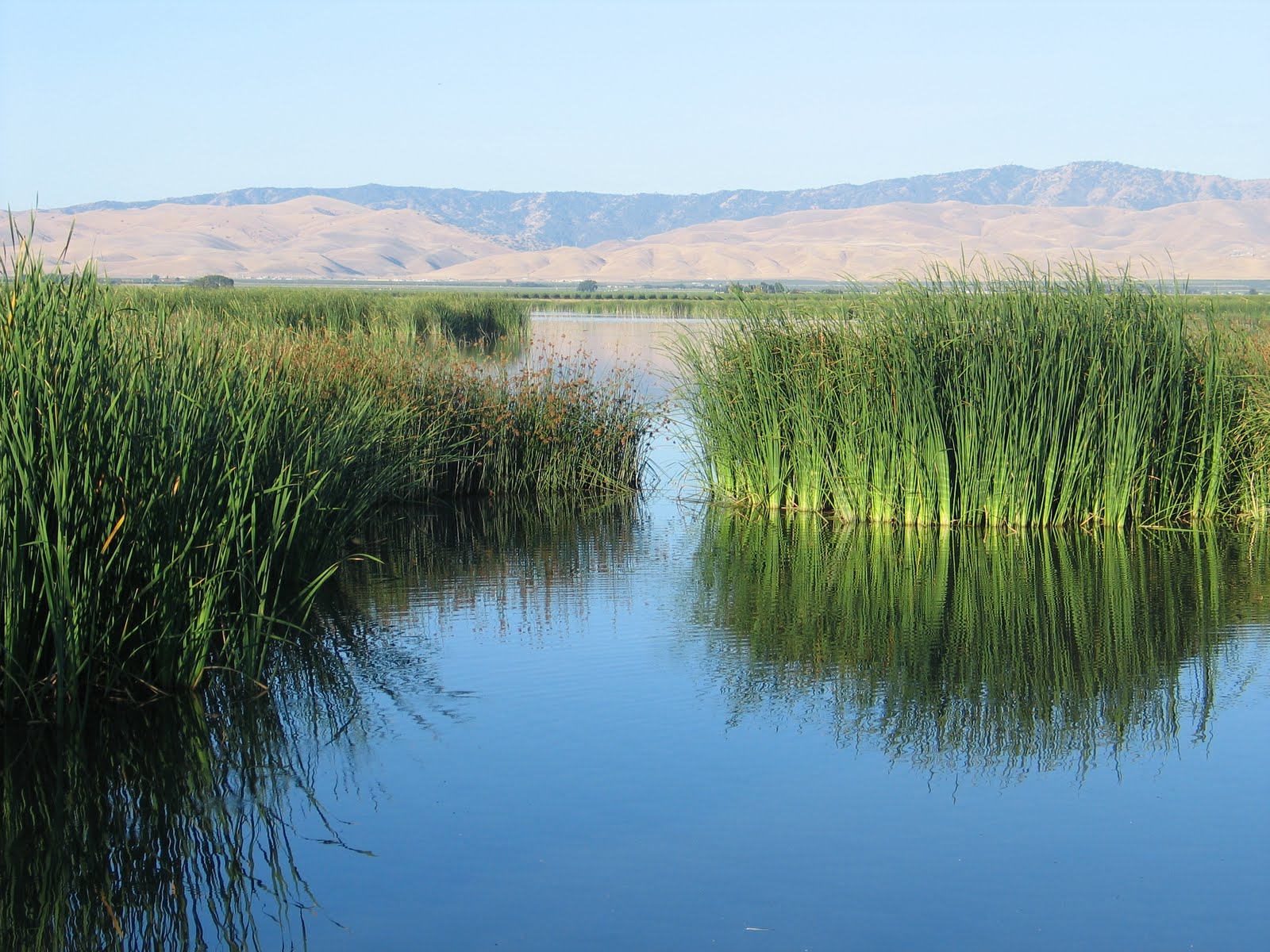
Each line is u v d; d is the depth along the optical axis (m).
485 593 10.72
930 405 13.38
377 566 11.85
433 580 11.24
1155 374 13.55
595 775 6.65
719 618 9.91
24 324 7.38
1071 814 6.13
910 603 10.34
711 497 15.82
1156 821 6.05
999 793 6.38
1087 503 13.66
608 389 17.94
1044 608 10.12
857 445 13.87
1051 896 5.31
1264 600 10.34
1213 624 9.64
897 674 8.41
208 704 7.67
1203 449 13.83
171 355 9.01
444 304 38.38
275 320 24.97
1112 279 14.17
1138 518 13.65
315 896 5.36
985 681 8.25
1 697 7.23
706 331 16.34
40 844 5.86
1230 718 7.50
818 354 14.25
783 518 14.34
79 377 7.43
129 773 6.64
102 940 5.00
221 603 8.09
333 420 11.87
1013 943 4.93
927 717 7.55
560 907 5.25
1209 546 12.54
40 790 6.44
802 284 168.38
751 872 5.55
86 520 7.29
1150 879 5.46
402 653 8.89
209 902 5.31
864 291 14.34
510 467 16.14
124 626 7.52
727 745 7.08
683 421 19.52
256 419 9.44
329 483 10.91
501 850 5.78
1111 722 7.46
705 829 5.98
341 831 5.98
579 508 15.16
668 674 8.42
